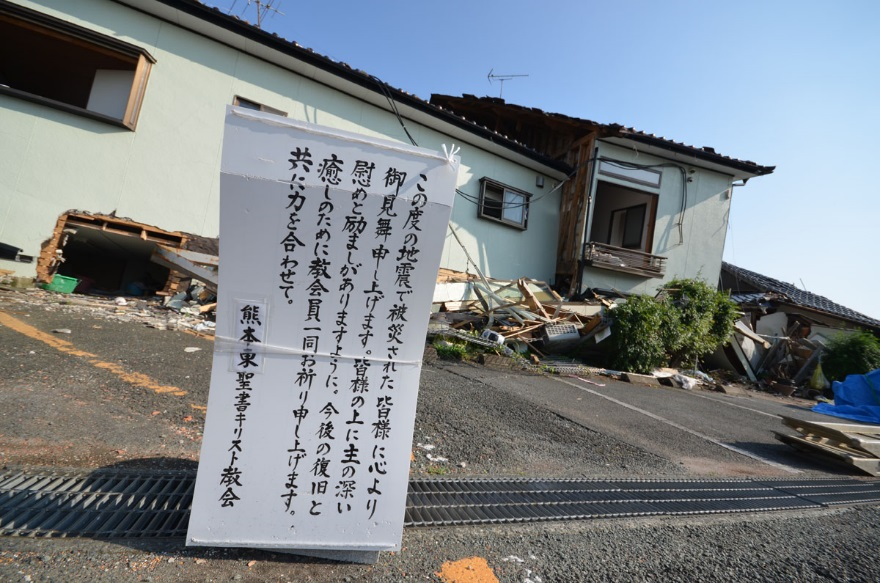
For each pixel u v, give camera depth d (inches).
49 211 283.1
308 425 81.4
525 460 149.6
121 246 354.0
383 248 81.7
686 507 129.8
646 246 508.1
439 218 82.4
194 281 333.1
